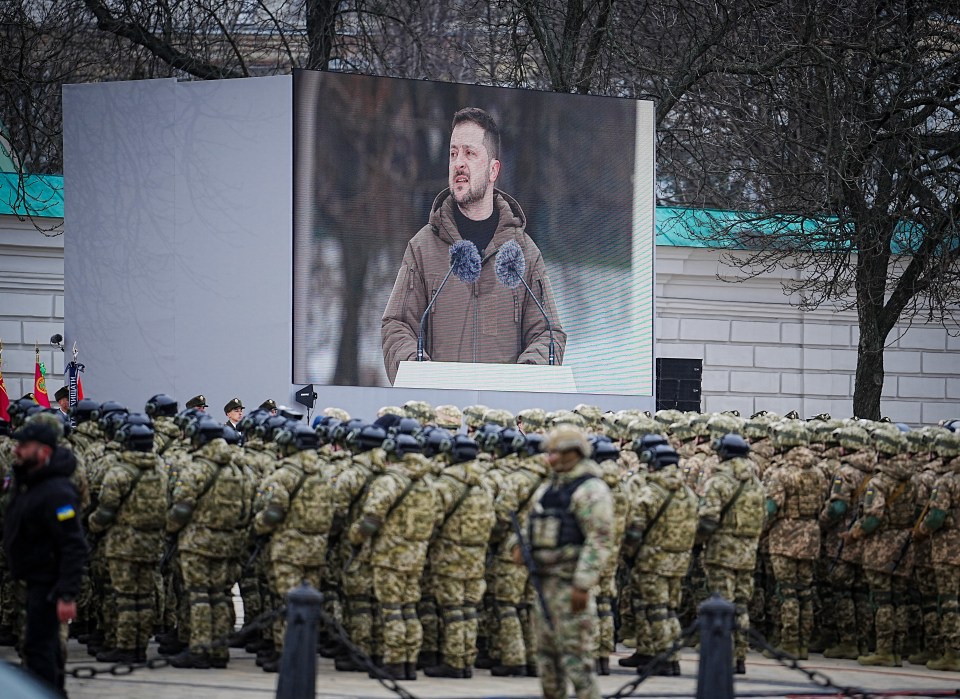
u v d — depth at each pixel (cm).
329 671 3703
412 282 6631
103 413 3944
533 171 6812
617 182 6944
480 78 10338
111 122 6731
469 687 3416
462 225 6706
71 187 6762
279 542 3559
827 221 8206
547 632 2669
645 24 8862
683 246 9156
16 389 8406
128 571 3588
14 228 8388
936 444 4153
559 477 2695
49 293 8475
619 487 3688
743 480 3834
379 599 3516
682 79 8275
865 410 8106
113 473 3547
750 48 8138
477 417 4209
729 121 8662
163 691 3225
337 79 6544
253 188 6544
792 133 8275
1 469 3738
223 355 6556
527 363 6756
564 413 4397
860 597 4291
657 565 3778
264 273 6519
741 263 9069
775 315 9412
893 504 4150
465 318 6694
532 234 6806
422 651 3722
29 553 2747
